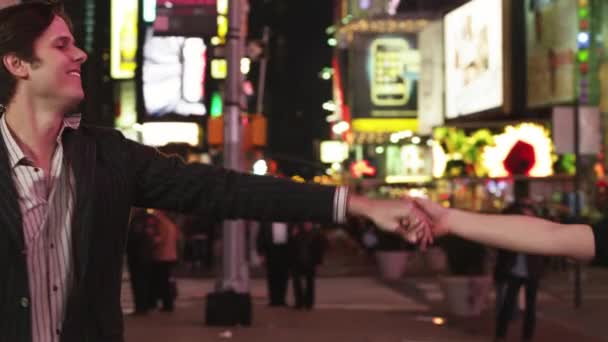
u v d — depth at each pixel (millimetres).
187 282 29453
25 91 3285
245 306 17562
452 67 50844
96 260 3334
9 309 3180
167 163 3543
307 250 20828
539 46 43406
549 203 39750
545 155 36969
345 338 15914
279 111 108000
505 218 3840
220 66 62344
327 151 79500
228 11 17500
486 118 48250
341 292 25594
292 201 3561
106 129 3531
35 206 3234
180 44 61875
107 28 63594
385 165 64250
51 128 3318
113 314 3389
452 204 49594
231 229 17609
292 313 20062
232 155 17453
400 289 26531
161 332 16516
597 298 23453
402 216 3678
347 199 3611
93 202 3330
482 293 19656
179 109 62469
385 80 63125
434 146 40062
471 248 20984
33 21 3266
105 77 65062
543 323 18469
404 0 62625
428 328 17484
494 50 45562
